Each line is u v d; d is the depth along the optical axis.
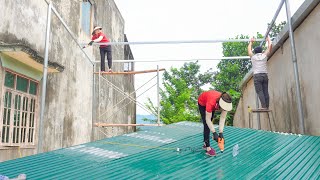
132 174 3.49
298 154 4.14
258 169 3.55
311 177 3.12
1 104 5.87
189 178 3.28
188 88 20.59
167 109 18.22
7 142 6.08
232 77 17.48
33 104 7.12
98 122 10.57
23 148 6.56
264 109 7.00
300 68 6.33
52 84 7.82
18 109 6.52
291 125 7.02
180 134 6.72
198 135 6.50
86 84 10.24
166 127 7.95
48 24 5.84
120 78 15.06
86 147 5.30
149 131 7.26
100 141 5.93
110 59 9.19
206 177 3.30
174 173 3.51
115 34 14.64
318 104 5.59
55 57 7.96
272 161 3.90
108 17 13.41
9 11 6.10
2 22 5.87
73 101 9.07
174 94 18.78
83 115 9.89
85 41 10.35
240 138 5.92
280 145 4.89
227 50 18.14
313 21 5.62
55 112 7.91
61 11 8.49
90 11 11.19
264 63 7.18
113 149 5.10
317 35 5.49
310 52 5.82
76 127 9.24
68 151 4.93
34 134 7.05
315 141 4.84
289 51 6.92
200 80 22.31
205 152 4.72
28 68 6.79
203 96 4.43
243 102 12.32
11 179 3.10
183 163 4.02
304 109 6.23
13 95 6.32
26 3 6.72
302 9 5.74
